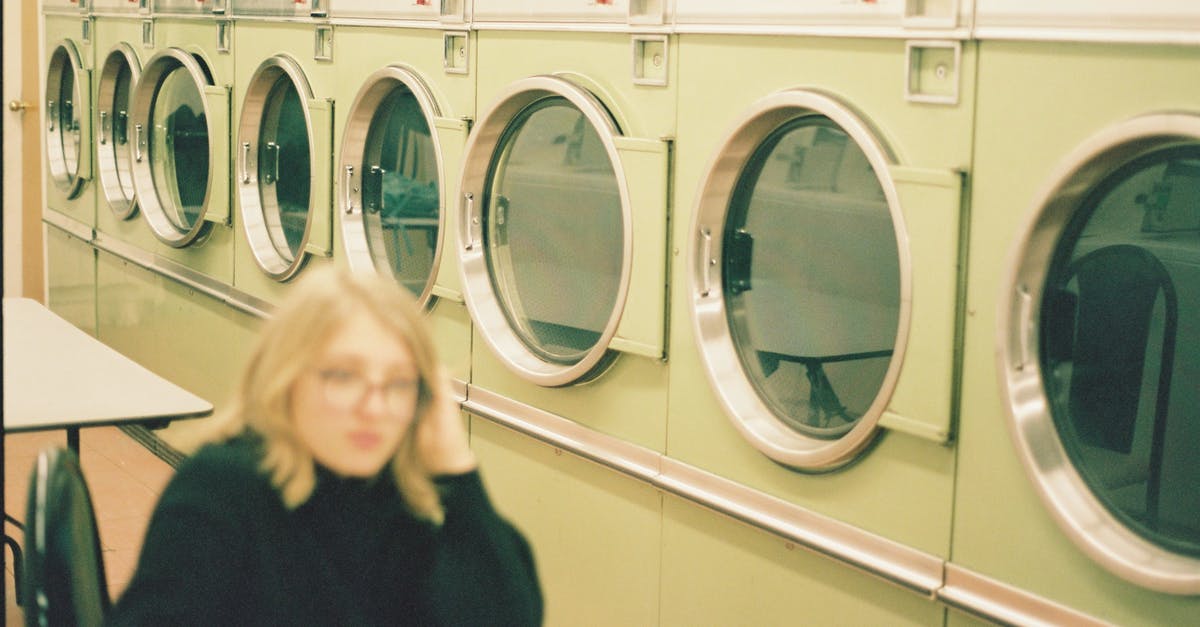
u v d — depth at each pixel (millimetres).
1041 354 2465
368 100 4375
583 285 3682
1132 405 2379
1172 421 2332
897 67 2588
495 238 3941
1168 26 2105
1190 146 2184
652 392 3318
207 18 5367
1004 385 2428
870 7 2607
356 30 4395
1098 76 2234
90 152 6480
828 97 2707
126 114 6281
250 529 1804
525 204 3836
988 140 2432
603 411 3484
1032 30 2318
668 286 3217
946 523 2604
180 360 5840
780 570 3004
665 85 3156
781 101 2789
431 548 1894
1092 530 2324
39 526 2078
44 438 5789
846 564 2791
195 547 1776
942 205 2484
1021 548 2471
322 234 4648
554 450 3680
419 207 4387
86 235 6605
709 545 3195
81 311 6848
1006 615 2484
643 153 3186
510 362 3750
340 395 1828
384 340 1853
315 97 4668
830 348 2949
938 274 2510
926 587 2619
